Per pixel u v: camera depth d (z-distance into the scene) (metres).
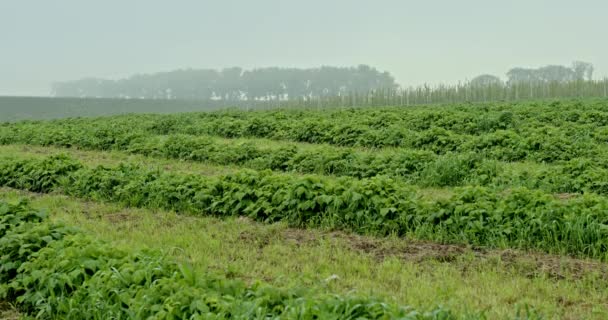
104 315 6.55
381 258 9.20
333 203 10.92
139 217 11.92
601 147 17.25
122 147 21.42
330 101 54.66
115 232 10.62
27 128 26.81
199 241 10.03
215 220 11.52
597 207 9.78
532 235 9.62
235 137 24.38
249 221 11.36
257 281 6.73
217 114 31.58
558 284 7.95
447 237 9.94
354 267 8.62
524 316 6.87
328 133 21.81
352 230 10.63
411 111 27.36
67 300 7.00
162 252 7.82
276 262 8.99
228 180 12.60
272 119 25.75
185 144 19.45
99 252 7.73
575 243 9.34
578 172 13.78
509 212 10.02
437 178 14.43
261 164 16.98
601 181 12.97
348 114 28.42
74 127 26.47
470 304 7.20
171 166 17.92
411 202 10.70
